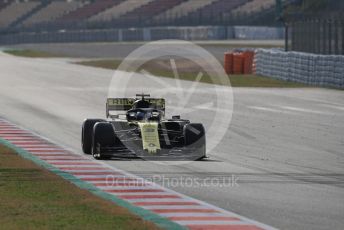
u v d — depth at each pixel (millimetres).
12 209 32938
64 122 71750
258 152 53250
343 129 66500
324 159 50375
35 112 80938
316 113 79188
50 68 166250
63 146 55531
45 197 35875
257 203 35719
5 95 102188
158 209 33969
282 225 31016
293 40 142375
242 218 32156
